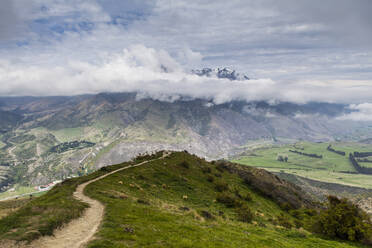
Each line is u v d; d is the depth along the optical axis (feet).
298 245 101.91
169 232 83.97
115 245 65.67
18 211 92.48
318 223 136.56
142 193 176.55
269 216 197.98
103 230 77.82
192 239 79.87
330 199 145.89
